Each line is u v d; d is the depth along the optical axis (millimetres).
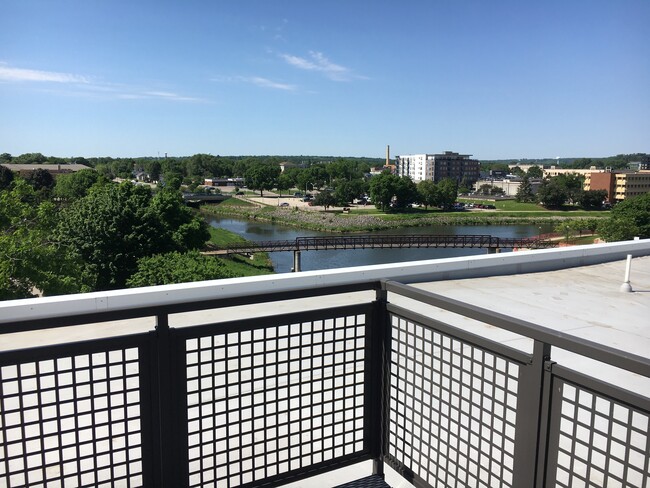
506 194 137375
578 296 6430
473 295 6355
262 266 39094
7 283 17094
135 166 187750
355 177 146875
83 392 3307
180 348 1567
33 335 4664
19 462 2535
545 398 1378
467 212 95500
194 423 2801
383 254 46156
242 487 1751
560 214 93500
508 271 7785
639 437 2992
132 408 3082
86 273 23391
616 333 5023
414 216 88312
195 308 1557
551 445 1379
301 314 1769
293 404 3006
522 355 1423
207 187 140000
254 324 1674
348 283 1861
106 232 26141
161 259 20219
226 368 1652
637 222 54875
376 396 2025
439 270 6949
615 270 8250
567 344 1275
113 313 1438
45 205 21703
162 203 37500
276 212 92938
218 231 61969
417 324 1795
